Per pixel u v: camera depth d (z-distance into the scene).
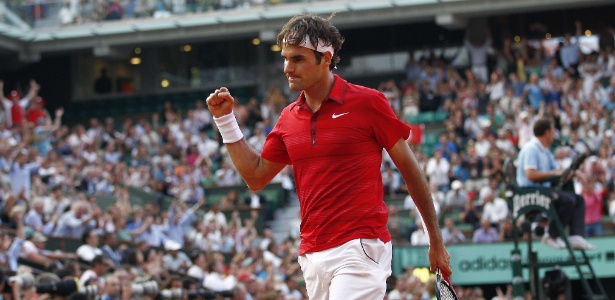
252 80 42.78
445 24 38.56
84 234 20.14
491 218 26.98
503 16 40.09
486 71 38.53
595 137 30.91
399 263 25.53
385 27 41.44
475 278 25.09
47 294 13.29
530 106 32.47
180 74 43.22
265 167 6.84
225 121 6.79
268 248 26.12
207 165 33.19
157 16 40.94
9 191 23.66
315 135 6.43
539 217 13.65
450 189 30.12
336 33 6.48
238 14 40.09
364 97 6.41
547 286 13.61
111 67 43.62
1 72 44.12
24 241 18.86
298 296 22.38
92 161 32.41
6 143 27.09
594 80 35.28
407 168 6.49
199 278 21.38
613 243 23.88
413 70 39.12
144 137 35.47
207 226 26.41
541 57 37.47
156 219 25.77
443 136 31.58
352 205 6.39
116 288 15.33
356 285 6.30
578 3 37.59
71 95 43.81
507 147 31.11
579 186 26.39
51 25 41.50
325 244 6.42
